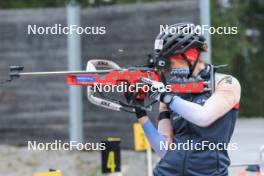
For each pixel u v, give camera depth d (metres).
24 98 30.78
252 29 45.84
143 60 28.06
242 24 44.56
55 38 30.08
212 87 10.77
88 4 39.16
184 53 10.80
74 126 29.69
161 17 27.59
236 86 10.78
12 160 28.03
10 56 31.06
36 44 30.58
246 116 43.69
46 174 12.73
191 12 26.98
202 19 16.69
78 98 29.59
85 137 29.62
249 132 30.59
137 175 24.36
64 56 29.91
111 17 28.77
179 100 10.52
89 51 29.34
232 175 15.66
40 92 30.48
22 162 27.66
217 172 10.87
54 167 26.56
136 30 28.19
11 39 31.05
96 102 11.20
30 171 26.14
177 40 10.77
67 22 29.70
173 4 27.34
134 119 28.30
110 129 28.97
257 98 44.00
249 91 43.97
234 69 43.59
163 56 10.84
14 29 30.95
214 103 10.49
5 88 31.02
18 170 26.30
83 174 25.19
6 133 31.16
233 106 10.73
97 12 29.05
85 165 26.64
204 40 10.93
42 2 39.38
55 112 30.20
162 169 11.09
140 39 28.12
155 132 11.10
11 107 31.02
